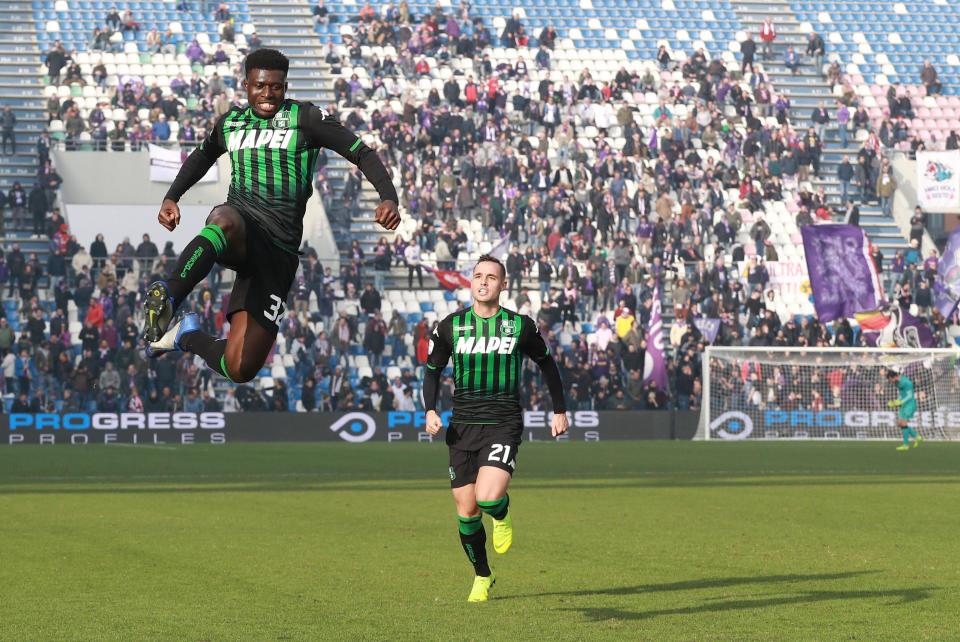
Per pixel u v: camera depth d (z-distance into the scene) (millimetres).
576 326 42219
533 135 49344
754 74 52969
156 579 10461
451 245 43000
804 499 18203
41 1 51875
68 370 36250
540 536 13586
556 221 44344
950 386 40000
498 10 56969
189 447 33156
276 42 52531
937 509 16703
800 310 45031
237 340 6773
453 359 9523
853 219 46938
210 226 6547
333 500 17969
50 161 42562
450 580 10438
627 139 48500
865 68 57594
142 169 43219
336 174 47250
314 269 40594
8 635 8039
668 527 14477
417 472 23984
